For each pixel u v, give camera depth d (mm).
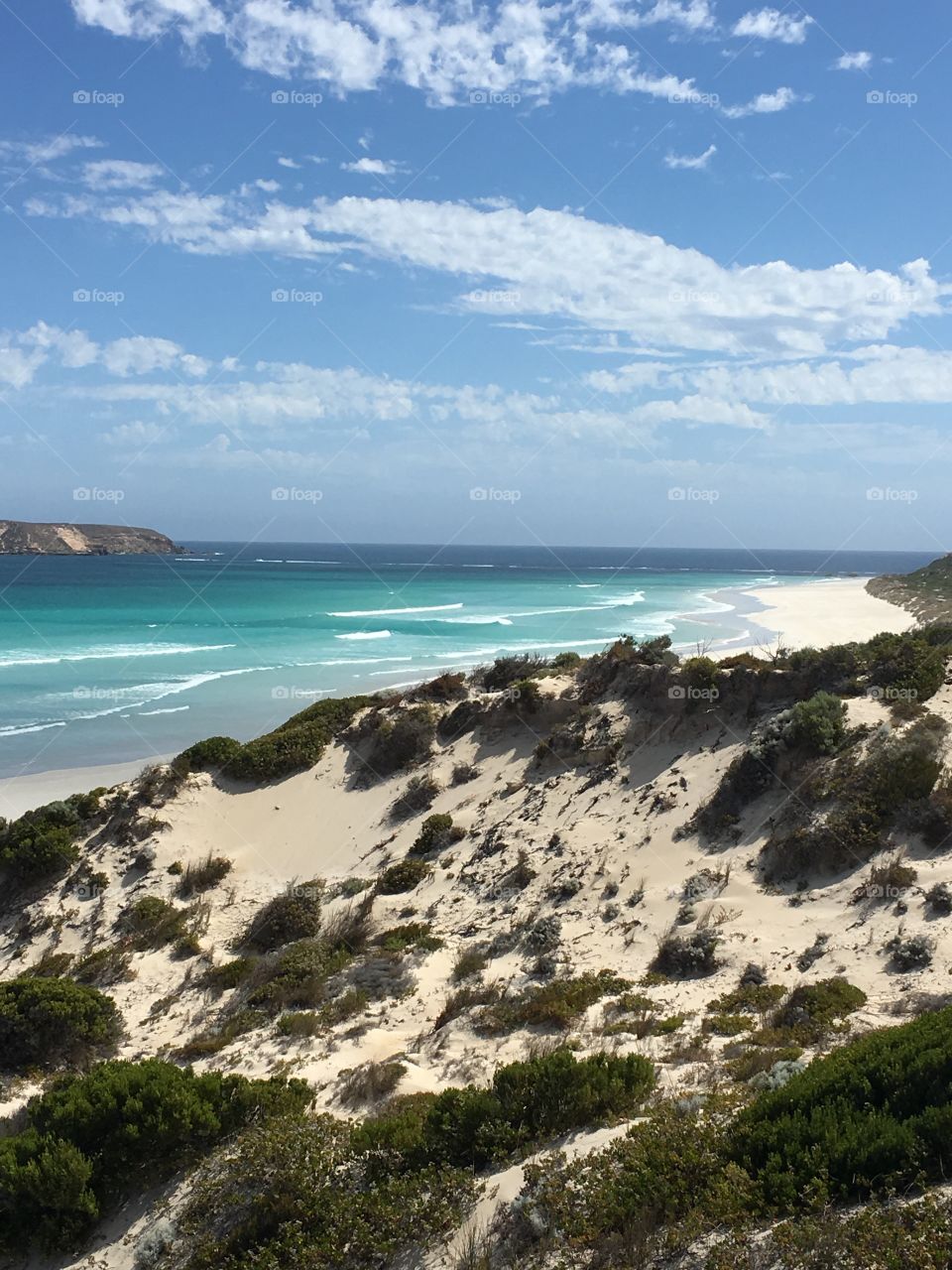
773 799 21375
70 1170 10055
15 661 57875
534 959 17750
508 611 96312
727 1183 8102
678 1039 13273
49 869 25812
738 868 19625
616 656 29719
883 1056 9398
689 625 79125
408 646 66250
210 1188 9945
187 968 20344
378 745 30688
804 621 80438
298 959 18859
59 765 35719
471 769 28672
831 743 21641
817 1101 9062
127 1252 9656
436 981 17188
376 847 26422
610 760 26062
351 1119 11508
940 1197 7254
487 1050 13766
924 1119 8070
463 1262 8094
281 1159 9938
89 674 53969
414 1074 13031
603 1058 11391
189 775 29578
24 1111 12547
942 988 13625
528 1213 8352
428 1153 10023
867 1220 6996
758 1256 7051
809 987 14203
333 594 121938
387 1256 8539
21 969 22188
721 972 15992
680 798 22906
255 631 75625
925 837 18453
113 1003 17531
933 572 124562
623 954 17516
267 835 27891
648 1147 8953
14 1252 9859
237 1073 13914
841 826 19062
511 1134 10047
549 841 23172
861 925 16391
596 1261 7605
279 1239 9031
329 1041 14844
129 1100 10859
